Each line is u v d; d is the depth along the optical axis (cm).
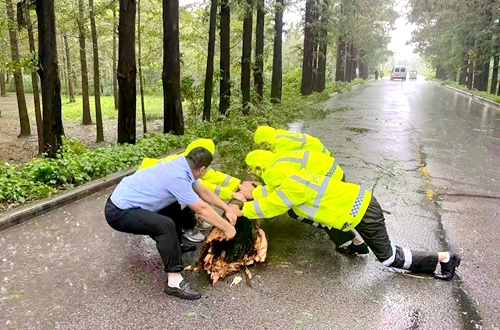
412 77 6688
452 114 1670
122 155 738
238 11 1349
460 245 437
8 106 2711
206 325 302
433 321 308
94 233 461
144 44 1869
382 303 330
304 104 1823
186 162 350
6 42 1266
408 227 484
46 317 310
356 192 362
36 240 442
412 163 799
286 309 321
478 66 2867
